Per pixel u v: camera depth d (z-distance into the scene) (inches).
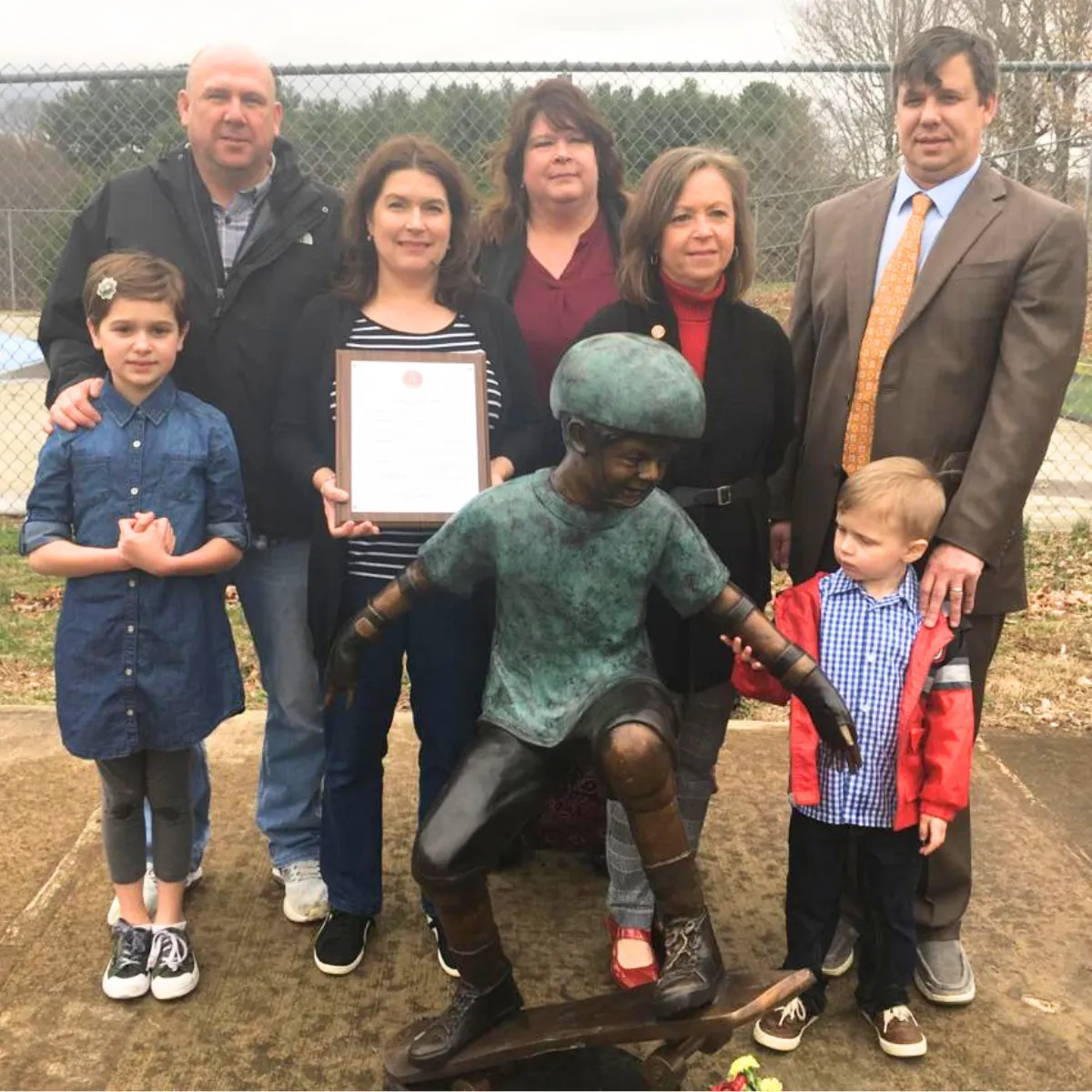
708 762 105.7
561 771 82.4
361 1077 92.0
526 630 81.3
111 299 92.3
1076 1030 99.3
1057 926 114.3
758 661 83.0
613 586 79.2
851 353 102.0
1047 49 591.5
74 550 93.7
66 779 141.1
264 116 104.0
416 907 117.0
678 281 96.0
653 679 81.3
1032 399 93.2
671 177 93.0
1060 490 323.3
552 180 115.7
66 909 113.9
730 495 97.4
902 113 97.7
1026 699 176.2
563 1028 80.2
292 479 99.1
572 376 72.8
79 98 251.3
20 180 289.0
